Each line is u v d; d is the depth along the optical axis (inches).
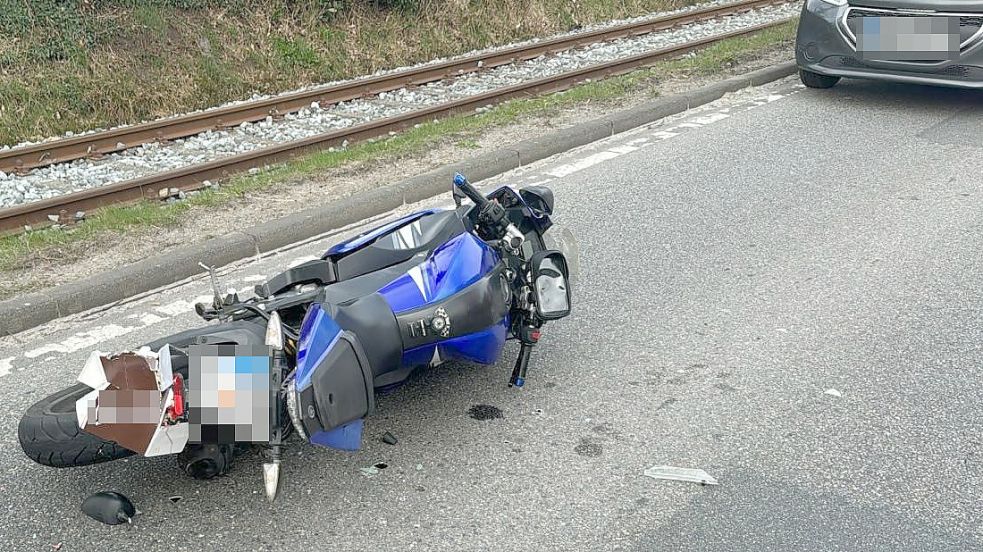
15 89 443.8
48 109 445.7
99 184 337.1
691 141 374.9
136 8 509.7
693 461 167.0
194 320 228.4
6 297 230.4
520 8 686.5
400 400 190.4
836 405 184.5
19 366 205.5
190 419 134.6
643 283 244.4
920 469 163.5
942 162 339.9
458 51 629.0
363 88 462.3
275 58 544.7
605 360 205.0
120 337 219.5
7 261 253.9
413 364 171.9
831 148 359.6
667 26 635.5
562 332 218.8
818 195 307.7
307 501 157.3
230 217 288.7
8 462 169.5
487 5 669.3
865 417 180.1
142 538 148.1
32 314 225.1
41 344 216.5
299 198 305.6
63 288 233.6
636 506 154.7
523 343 188.2
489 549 144.9
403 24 617.0
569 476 163.3
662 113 412.5
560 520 151.5
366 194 304.3
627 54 552.4
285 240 278.5
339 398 141.9
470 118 399.5
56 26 479.2
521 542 146.3
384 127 394.3
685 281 245.0
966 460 165.9
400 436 176.9
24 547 146.3
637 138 383.2
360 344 148.3
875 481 160.2
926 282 241.3
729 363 202.2
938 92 450.0
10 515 154.3
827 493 157.2
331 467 167.2
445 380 198.5
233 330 153.5
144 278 245.6
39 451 150.9
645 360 204.5
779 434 174.9
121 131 377.1
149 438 132.3
